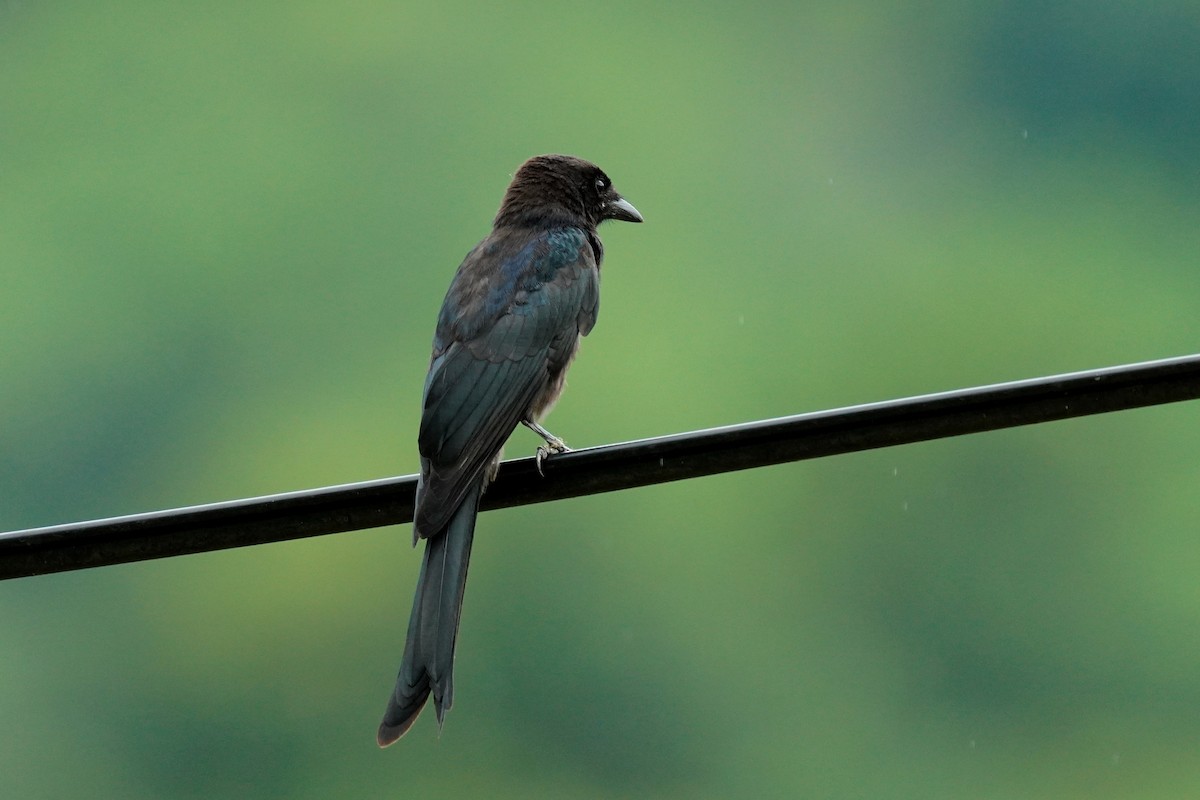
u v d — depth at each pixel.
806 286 23.12
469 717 17.30
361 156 24.11
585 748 17.42
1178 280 24.19
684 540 18.02
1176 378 5.88
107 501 21.30
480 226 23.73
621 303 22.34
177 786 18.16
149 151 24.00
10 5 25.31
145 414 21.92
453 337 7.91
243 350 22.31
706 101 26.27
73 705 18.25
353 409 21.28
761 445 6.12
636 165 25.08
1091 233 26.42
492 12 25.11
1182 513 18.70
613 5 26.06
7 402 22.06
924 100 29.45
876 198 27.86
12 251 23.34
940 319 22.06
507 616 17.58
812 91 28.16
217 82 24.53
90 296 22.73
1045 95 30.25
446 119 24.45
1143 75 29.94
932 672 18.14
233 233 23.22
